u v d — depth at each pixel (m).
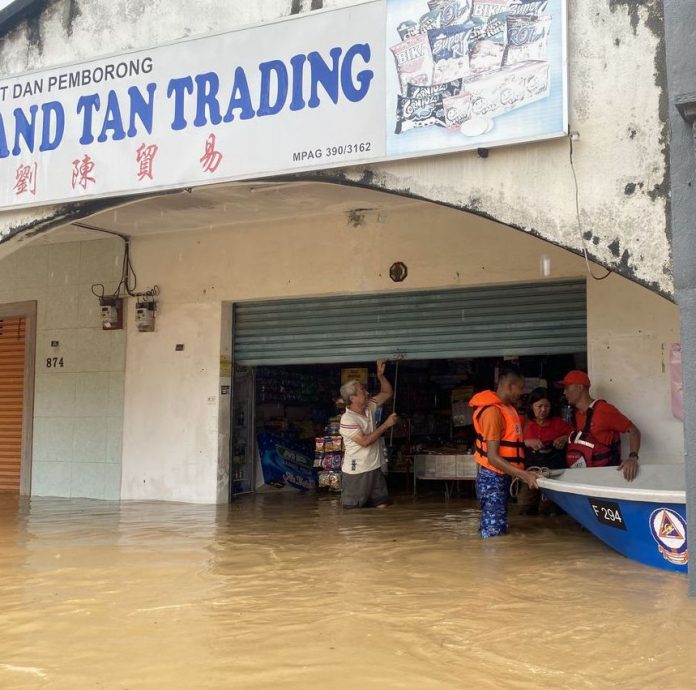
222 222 10.57
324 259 10.17
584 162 5.70
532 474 7.16
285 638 4.41
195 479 10.73
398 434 12.27
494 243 9.25
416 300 9.87
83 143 7.57
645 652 4.12
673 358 8.08
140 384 11.18
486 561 6.39
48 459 11.76
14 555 6.93
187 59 7.10
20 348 12.37
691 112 5.12
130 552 7.03
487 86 5.91
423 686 3.67
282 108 6.67
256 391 11.94
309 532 8.05
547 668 3.90
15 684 3.77
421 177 6.20
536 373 10.80
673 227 5.30
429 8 6.16
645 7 5.60
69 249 11.80
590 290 8.54
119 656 4.14
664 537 5.84
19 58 8.02
